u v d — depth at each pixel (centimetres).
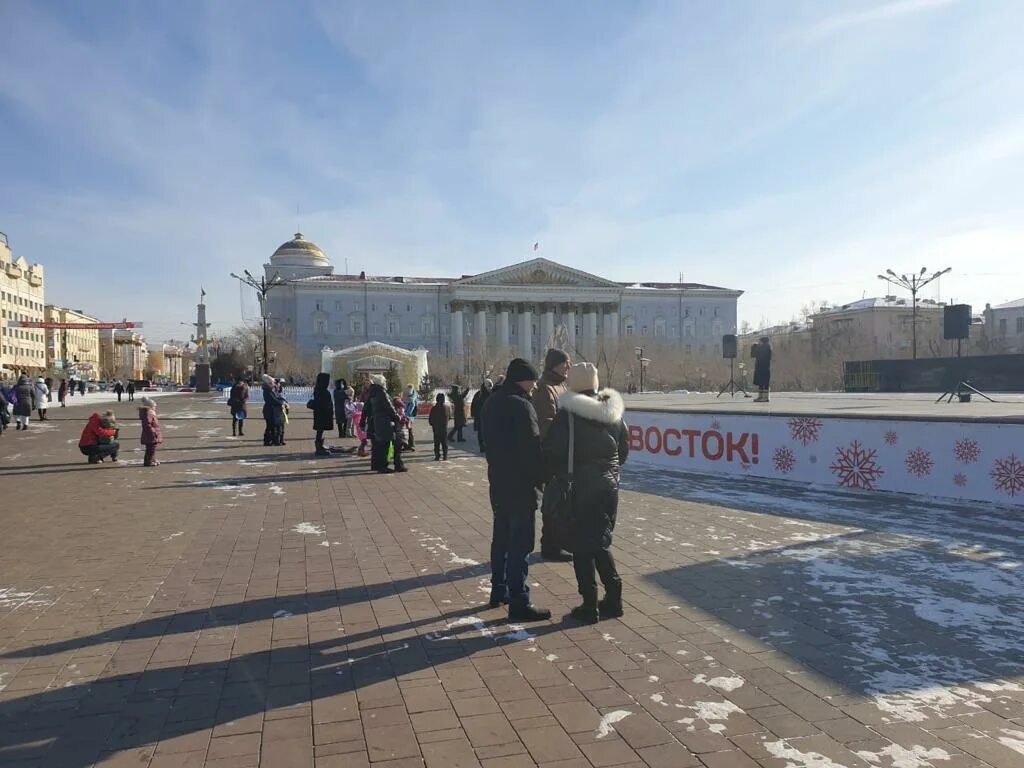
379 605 509
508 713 343
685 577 567
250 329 8356
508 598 488
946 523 758
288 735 323
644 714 340
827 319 9712
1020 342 7925
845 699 353
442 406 1473
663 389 7962
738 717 336
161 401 4891
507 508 484
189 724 333
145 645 432
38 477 1195
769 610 487
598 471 470
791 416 1070
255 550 675
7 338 9269
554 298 9988
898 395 3528
